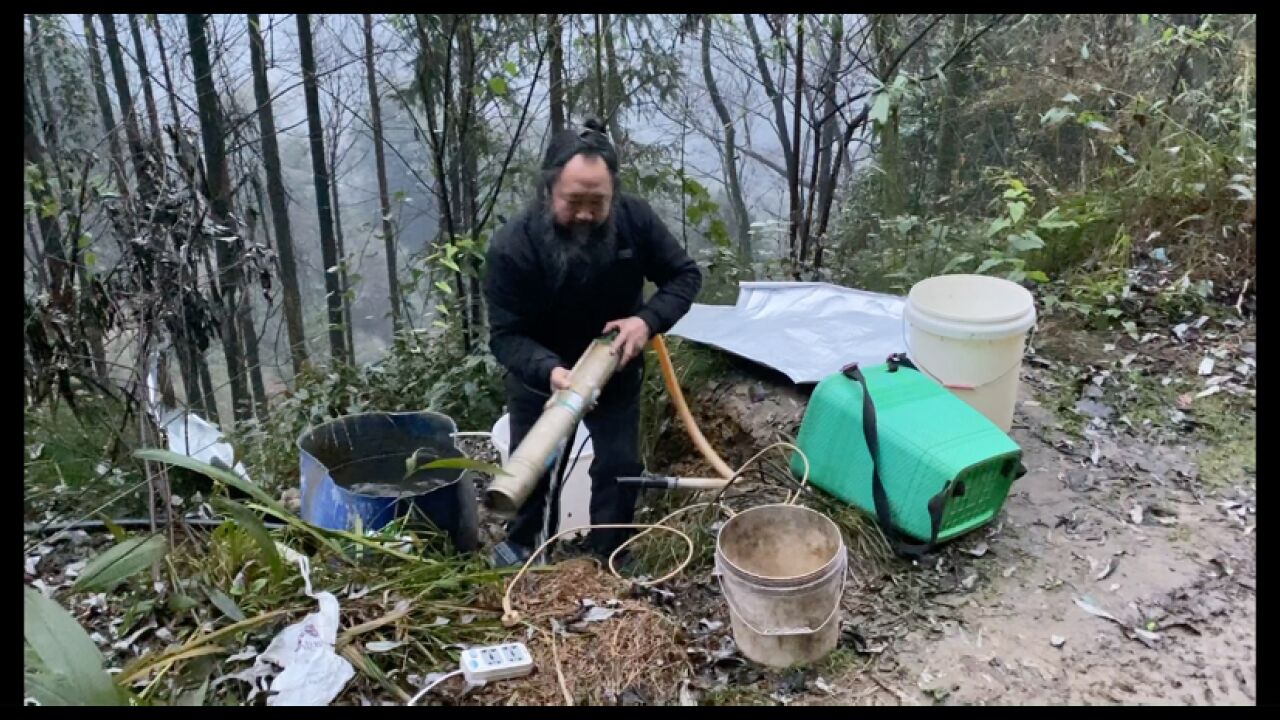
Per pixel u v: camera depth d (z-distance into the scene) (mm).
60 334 3168
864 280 4852
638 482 2787
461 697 2045
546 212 2551
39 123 4996
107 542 2822
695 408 3752
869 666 2188
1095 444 3123
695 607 2404
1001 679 2150
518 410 2891
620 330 2646
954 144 6605
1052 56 6023
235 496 3207
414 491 3000
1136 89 5746
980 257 4531
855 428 2674
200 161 3146
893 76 4691
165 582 2404
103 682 1749
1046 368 3619
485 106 4789
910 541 2576
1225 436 3135
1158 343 3732
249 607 2238
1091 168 5266
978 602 2406
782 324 3826
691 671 2158
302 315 7129
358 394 4383
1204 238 4152
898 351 3520
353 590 2352
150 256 2959
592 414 2871
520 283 2648
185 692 2012
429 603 2289
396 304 5727
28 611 1809
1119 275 4066
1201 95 5078
